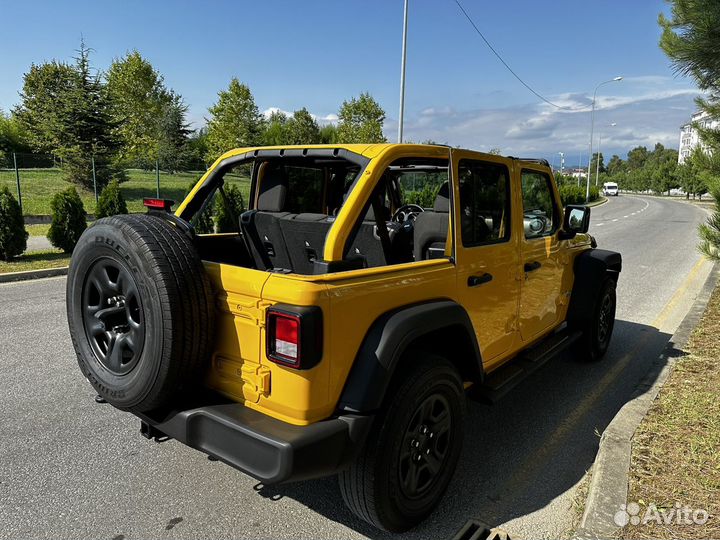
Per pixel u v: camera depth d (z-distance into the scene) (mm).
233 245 4109
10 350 5539
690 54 5613
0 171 24547
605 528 2658
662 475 3107
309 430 2264
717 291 8539
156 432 2752
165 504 3029
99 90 24734
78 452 3559
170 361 2344
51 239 11914
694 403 4082
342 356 2381
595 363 5582
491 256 3432
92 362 2742
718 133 7551
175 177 30984
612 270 5504
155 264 2336
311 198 3988
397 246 3949
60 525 2816
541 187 4301
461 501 3131
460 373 3279
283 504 3064
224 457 2336
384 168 2791
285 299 2250
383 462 2502
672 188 89000
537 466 3545
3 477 3242
